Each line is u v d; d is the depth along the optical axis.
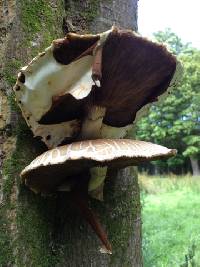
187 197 2.22
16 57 0.27
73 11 0.32
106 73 0.24
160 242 1.08
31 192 0.27
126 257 0.33
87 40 0.22
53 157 0.23
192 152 4.95
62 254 0.29
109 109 0.26
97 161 0.22
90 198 0.30
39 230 0.27
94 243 0.30
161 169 5.25
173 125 5.29
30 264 0.26
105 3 0.34
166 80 0.26
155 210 1.75
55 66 0.23
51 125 0.26
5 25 0.27
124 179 0.33
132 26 0.36
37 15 0.29
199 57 5.23
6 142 0.26
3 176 0.26
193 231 1.28
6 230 0.26
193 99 5.13
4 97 0.27
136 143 0.24
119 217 0.32
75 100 0.25
